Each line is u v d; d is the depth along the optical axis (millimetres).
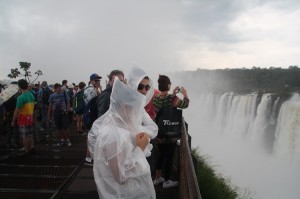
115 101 2090
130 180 1994
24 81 6617
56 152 7328
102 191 2006
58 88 7832
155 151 5035
